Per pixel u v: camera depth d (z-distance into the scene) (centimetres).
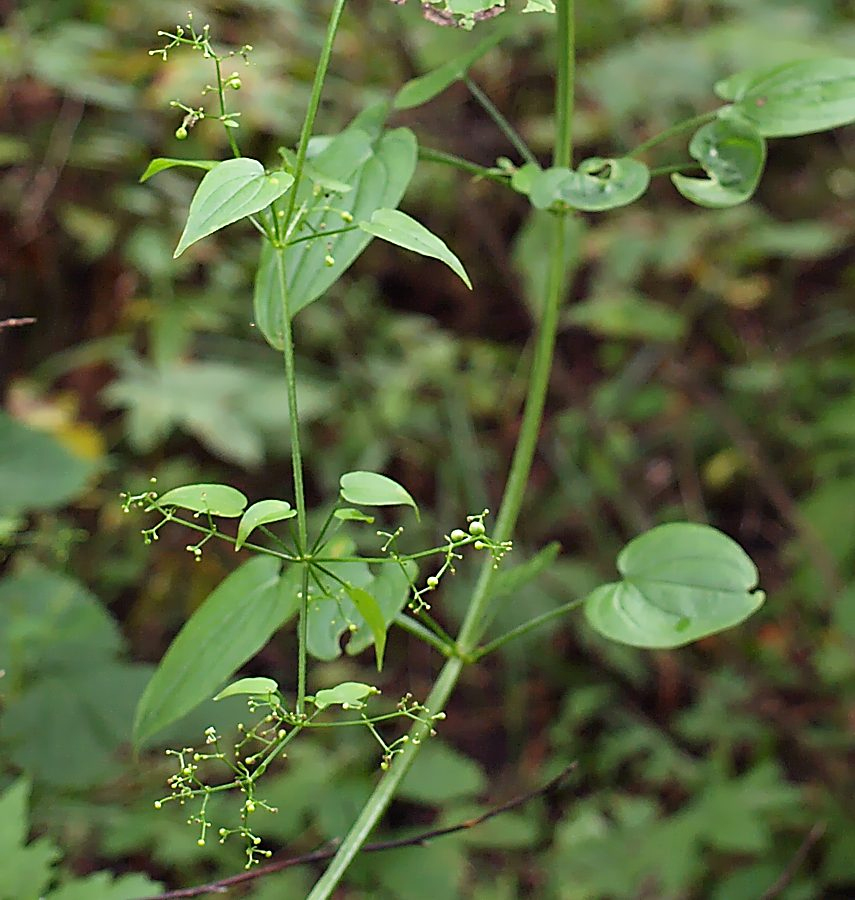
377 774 106
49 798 93
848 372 143
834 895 107
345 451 130
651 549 80
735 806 106
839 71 80
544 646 130
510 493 82
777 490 133
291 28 133
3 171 125
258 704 74
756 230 143
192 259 126
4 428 96
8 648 90
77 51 123
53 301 127
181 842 97
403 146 79
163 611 122
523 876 109
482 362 145
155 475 124
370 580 79
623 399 145
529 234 138
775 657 128
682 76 134
